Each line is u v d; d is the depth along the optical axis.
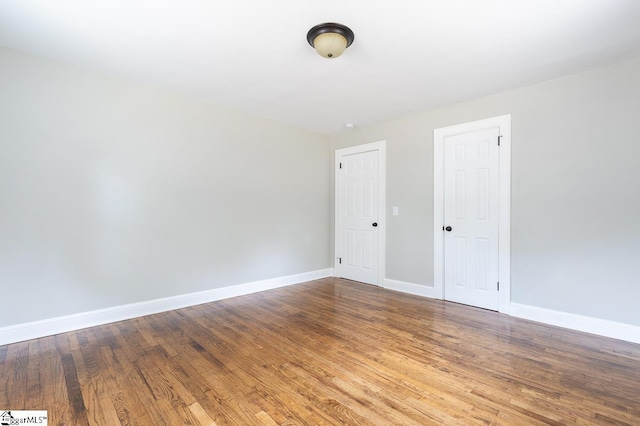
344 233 4.85
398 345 2.45
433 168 3.76
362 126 4.51
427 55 2.46
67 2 1.84
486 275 3.35
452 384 1.91
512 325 2.88
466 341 2.53
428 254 3.81
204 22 2.04
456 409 1.67
